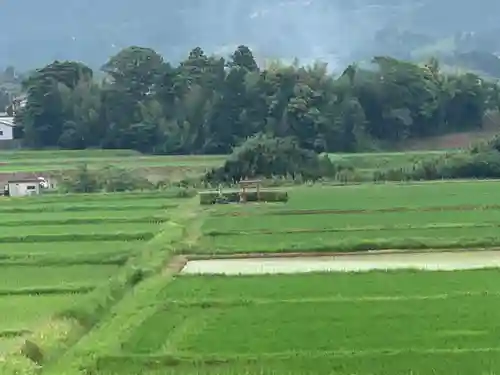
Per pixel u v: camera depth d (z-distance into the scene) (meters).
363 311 23.33
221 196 54.72
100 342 21.11
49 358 19.98
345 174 72.00
